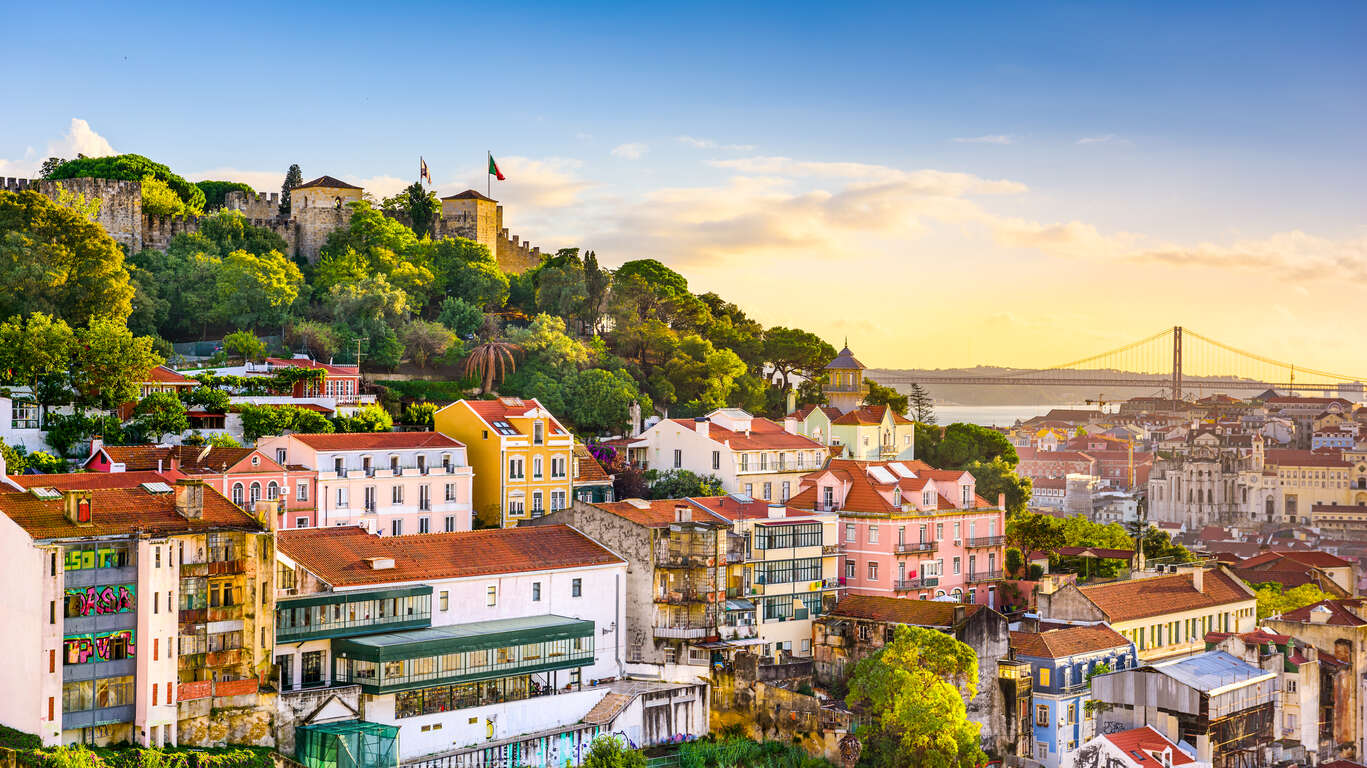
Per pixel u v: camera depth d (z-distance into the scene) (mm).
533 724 128000
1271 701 153625
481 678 125062
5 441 164250
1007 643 146500
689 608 144500
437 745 121062
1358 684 165875
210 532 112938
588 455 192875
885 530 168000
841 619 155875
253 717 111875
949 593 176750
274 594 114750
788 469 198625
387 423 192000
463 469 172750
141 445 169875
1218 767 141875
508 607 133625
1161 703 143375
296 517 156875
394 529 165625
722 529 147250
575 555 141750
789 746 136000
